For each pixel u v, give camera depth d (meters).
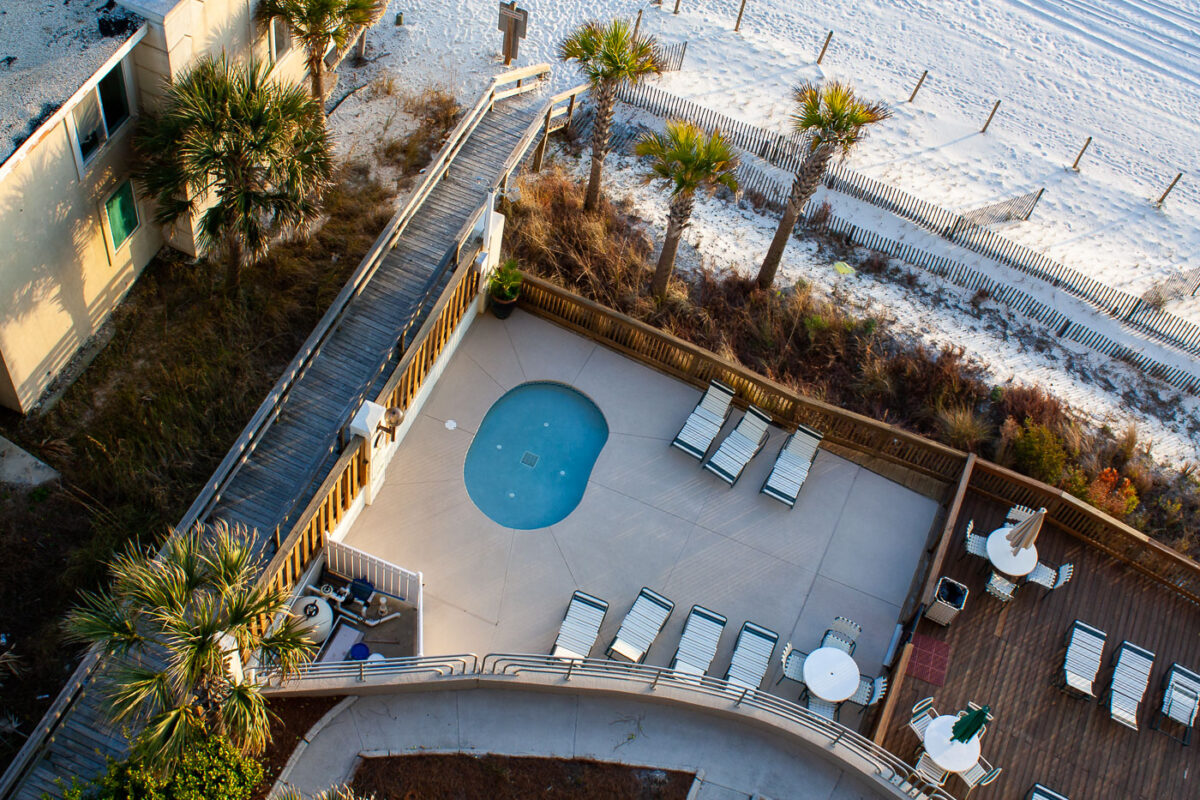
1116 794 14.45
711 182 17.88
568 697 13.35
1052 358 22.41
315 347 15.84
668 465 16.81
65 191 14.64
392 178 21.17
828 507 16.75
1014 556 15.78
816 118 17.77
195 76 15.07
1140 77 31.34
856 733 13.46
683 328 19.61
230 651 10.98
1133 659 15.42
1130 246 26.25
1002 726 14.85
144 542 14.68
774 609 15.51
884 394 19.47
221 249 17.00
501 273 17.56
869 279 22.88
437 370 16.75
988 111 29.20
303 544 13.38
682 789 12.82
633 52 18.89
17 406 15.69
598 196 21.33
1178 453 21.14
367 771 12.36
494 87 20.25
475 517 15.64
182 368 16.55
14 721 13.08
